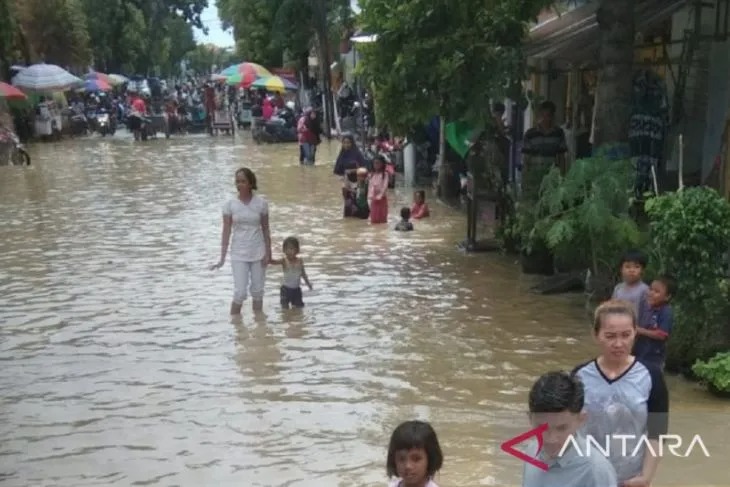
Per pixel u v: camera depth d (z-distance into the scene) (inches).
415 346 347.6
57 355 343.3
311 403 288.5
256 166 1053.8
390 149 917.2
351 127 1283.2
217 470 239.3
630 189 386.0
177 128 1642.5
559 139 476.1
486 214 542.9
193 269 492.7
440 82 469.1
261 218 398.9
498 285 446.3
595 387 157.9
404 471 142.9
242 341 358.3
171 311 405.7
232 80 1560.0
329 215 679.1
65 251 550.0
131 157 1206.9
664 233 306.2
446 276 467.8
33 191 853.8
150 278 472.1
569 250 391.5
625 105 434.0
